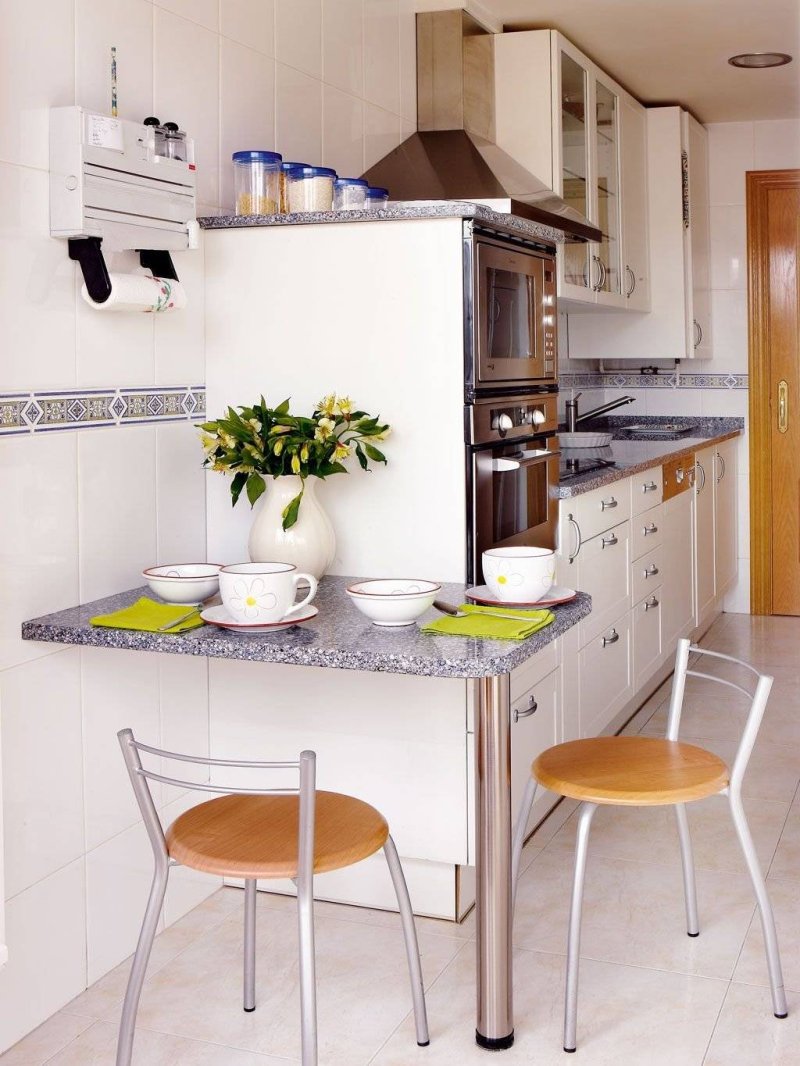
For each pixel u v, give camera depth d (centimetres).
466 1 372
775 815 320
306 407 266
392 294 257
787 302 559
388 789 260
